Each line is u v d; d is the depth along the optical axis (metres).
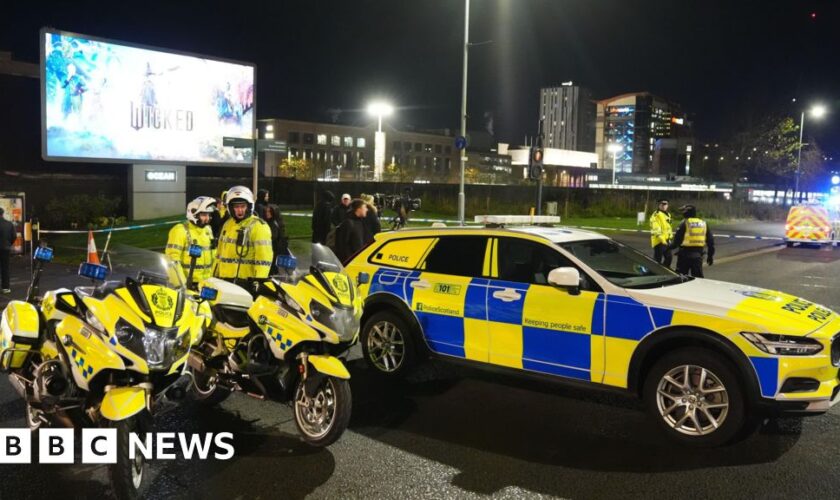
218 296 5.38
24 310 4.74
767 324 4.91
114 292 4.11
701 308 5.13
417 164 107.44
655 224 13.96
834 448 5.09
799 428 5.52
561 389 6.60
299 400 5.09
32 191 25.27
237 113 28.23
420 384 6.75
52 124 22.66
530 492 4.35
